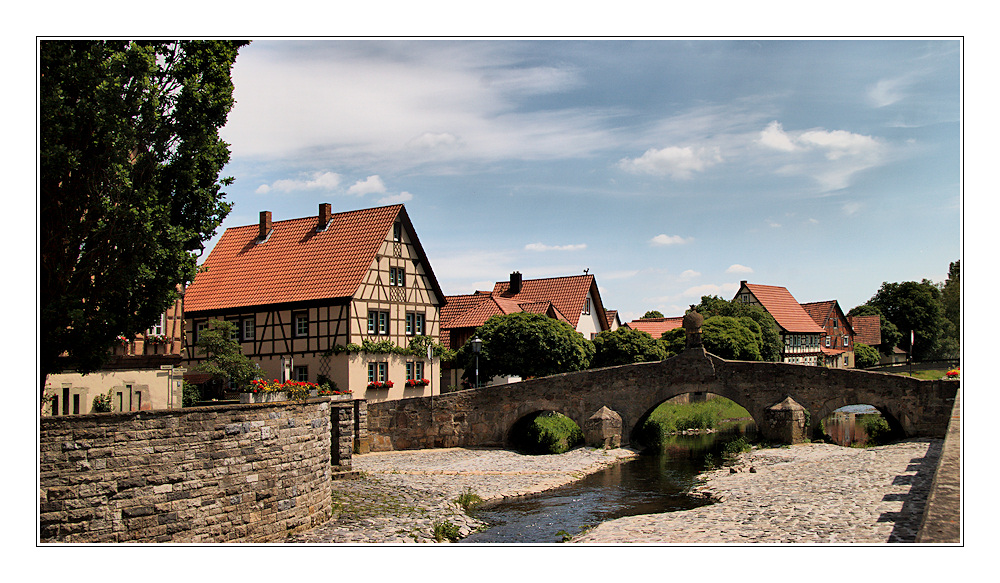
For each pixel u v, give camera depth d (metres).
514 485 27.05
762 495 23.45
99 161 15.56
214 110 17.62
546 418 41.12
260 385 23.16
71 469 13.43
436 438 35.97
